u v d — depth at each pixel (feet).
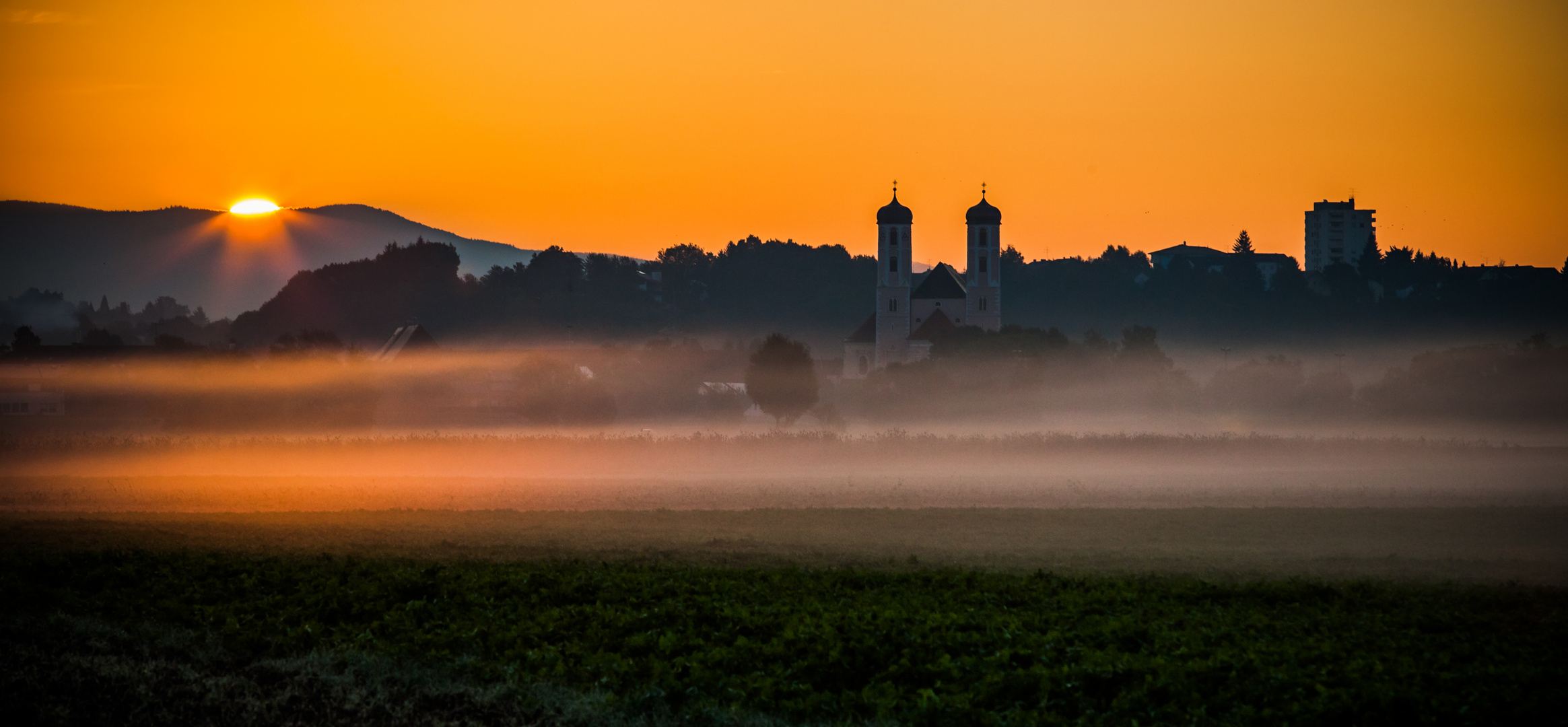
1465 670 138.72
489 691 132.98
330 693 133.08
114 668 141.69
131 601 176.55
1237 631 158.30
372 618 166.81
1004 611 173.06
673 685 131.34
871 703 126.52
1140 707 125.49
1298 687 130.41
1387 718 122.01
